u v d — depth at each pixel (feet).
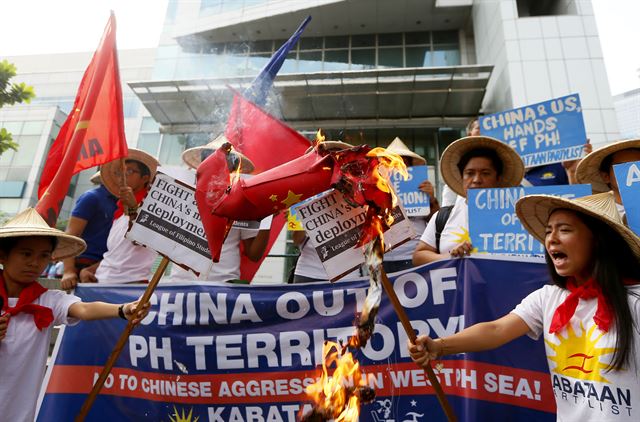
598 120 38.52
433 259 9.98
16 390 7.25
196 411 9.18
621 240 5.59
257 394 9.12
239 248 11.74
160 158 48.78
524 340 8.13
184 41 53.47
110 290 10.25
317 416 8.43
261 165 11.34
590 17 42.01
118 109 9.64
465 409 8.06
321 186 6.81
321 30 53.16
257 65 51.65
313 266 12.47
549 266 6.52
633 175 7.52
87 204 12.91
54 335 14.93
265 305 9.56
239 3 52.11
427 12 50.85
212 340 9.48
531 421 7.77
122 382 9.52
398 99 45.55
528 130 12.73
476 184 10.57
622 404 4.92
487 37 46.47
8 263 7.63
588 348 5.41
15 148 33.35
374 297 6.54
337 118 48.80
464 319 8.59
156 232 7.80
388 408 8.53
